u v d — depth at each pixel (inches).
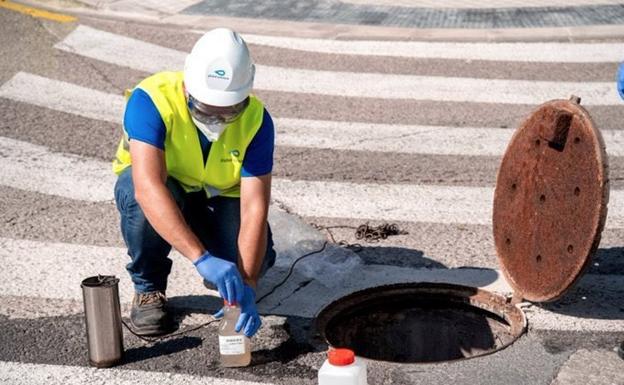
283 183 362.0
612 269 300.4
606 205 243.0
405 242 319.0
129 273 285.1
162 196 235.8
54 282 292.7
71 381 242.8
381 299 283.4
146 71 461.4
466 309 283.3
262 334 263.9
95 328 246.2
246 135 247.0
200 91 232.5
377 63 480.4
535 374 244.7
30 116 412.8
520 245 273.7
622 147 393.7
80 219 335.3
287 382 241.8
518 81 459.2
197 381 242.4
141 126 239.1
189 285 290.7
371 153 388.8
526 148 269.3
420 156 386.6
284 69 471.5
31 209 341.1
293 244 316.5
